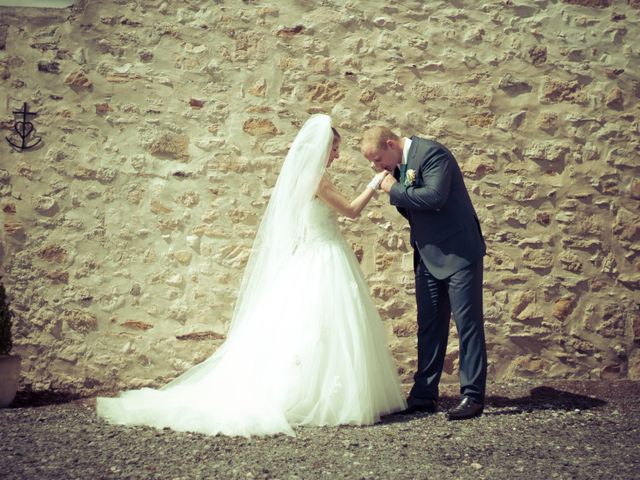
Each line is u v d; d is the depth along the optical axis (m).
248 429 3.49
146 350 4.97
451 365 5.07
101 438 3.44
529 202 5.15
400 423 3.78
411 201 3.84
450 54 5.17
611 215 5.20
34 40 5.01
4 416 4.00
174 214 5.02
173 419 3.64
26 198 4.96
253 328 4.01
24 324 4.92
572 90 5.22
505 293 5.11
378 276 5.06
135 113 5.04
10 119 4.97
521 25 5.21
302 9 5.12
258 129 5.07
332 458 3.10
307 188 4.02
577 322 5.13
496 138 5.16
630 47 5.27
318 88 5.11
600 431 3.61
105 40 5.04
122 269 4.98
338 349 3.80
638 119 5.24
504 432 3.56
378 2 5.15
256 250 4.34
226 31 5.09
